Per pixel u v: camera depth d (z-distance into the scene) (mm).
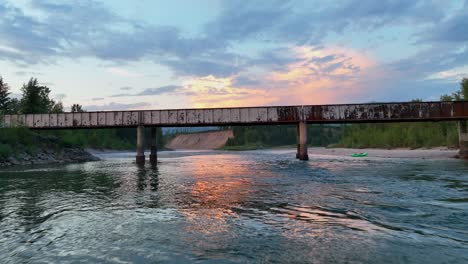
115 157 72875
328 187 17047
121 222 10219
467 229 8773
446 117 39906
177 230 9211
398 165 32188
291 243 7887
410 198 13258
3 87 84938
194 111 43906
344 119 41969
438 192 14633
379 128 109688
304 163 38531
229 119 43500
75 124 45656
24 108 79938
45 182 21469
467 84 76250
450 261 6594
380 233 8539
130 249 7629
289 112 43094
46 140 53125
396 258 6781
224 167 34469
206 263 6668
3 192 16969
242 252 7297
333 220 9992
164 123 44188
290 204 12617
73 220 10570
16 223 10281
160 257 7070
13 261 6977
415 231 8656
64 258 7117
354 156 57062
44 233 9102
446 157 45031
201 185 18906
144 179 22859
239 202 13250
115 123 44844
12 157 40844
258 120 43281
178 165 39688
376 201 12766
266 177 22781
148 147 157750
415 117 40469
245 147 196875
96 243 8141
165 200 14078
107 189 17859
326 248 7473
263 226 9484
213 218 10578
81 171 30609
